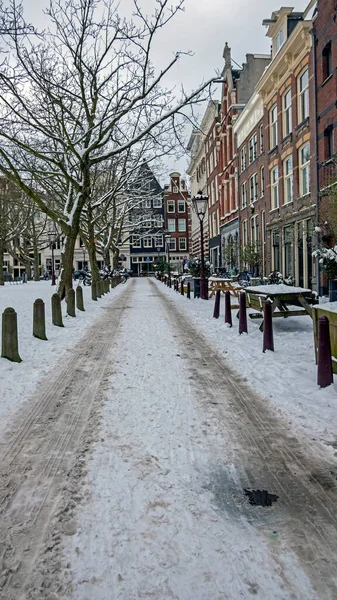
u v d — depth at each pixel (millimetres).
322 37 17125
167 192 75438
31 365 6914
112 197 24016
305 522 2732
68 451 3785
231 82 34281
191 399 5105
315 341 6457
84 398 5219
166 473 3365
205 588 2199
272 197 24516
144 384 5730
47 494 3088
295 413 4605
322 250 14172
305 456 3637
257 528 2676
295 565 2348
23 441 4016
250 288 10508
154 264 69188
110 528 2686
